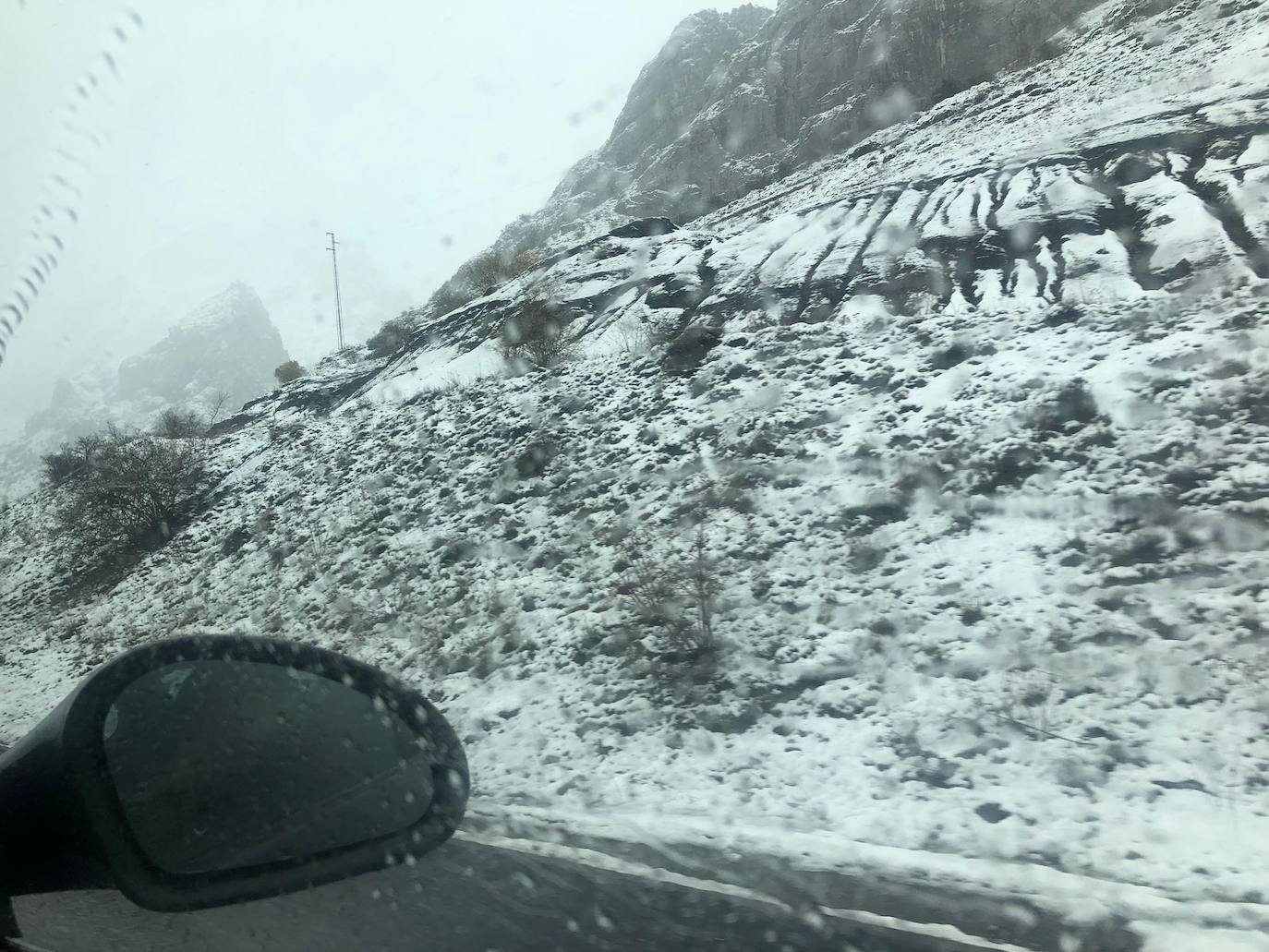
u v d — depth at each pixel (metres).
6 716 12.27
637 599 8.68
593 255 28.66
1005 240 16.97
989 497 8.76
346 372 39.38
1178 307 11.17
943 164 26.05
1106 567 7.18
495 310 27.89
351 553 14.44
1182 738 5.07
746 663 7.19
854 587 8.02
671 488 11.57
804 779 5.44
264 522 18.66
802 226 23.45
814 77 75.50
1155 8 42.41
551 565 10.93
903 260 17.62
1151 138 19.67
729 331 17.30
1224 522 7.20
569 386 17.34
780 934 3.53
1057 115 28.28
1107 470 8.49
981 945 3.39
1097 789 4.75
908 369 12.17
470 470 15.39
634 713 6.91
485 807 5.54
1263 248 12.65
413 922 3.63
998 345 11.95
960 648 6.61
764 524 9.70
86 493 25.25
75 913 3.48
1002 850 4.30
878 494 9.42
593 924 3.63
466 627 9.94
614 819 5.10
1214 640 5.95
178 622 14.98
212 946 3.32
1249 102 20.03
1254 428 8.29
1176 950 3.26
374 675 3.44
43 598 24.14
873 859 4.27
